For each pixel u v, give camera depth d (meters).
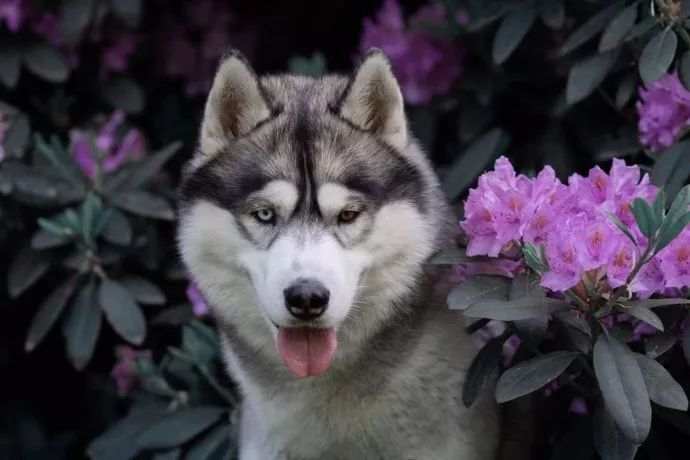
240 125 3.82
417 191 3.80
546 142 5.32
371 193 3.65
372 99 3.78
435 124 5.67
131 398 5.59
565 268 3.33
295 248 3.50
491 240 3.59
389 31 5.68
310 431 3.96
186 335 4.73
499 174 3.65
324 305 3.42
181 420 4.67
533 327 3.57
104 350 6.16
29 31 5.74
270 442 4.09
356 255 3.62
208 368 4.74
